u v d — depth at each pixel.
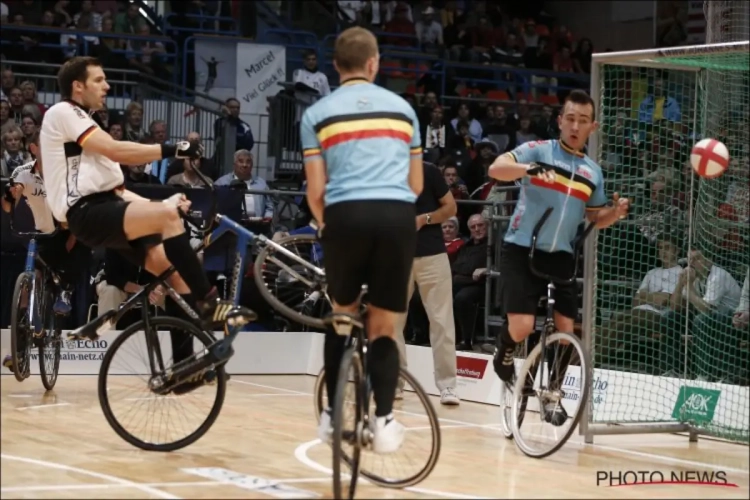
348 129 5.76
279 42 21.94
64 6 20.69
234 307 6.98
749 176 9.22
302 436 8.09
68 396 9.76
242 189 12.31
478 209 15.30
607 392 9.10
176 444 7.35
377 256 5.71
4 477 6.34
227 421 8.71
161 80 18.39
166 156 7.29
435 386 11.02
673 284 9.50
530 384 7.99
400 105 5.93
